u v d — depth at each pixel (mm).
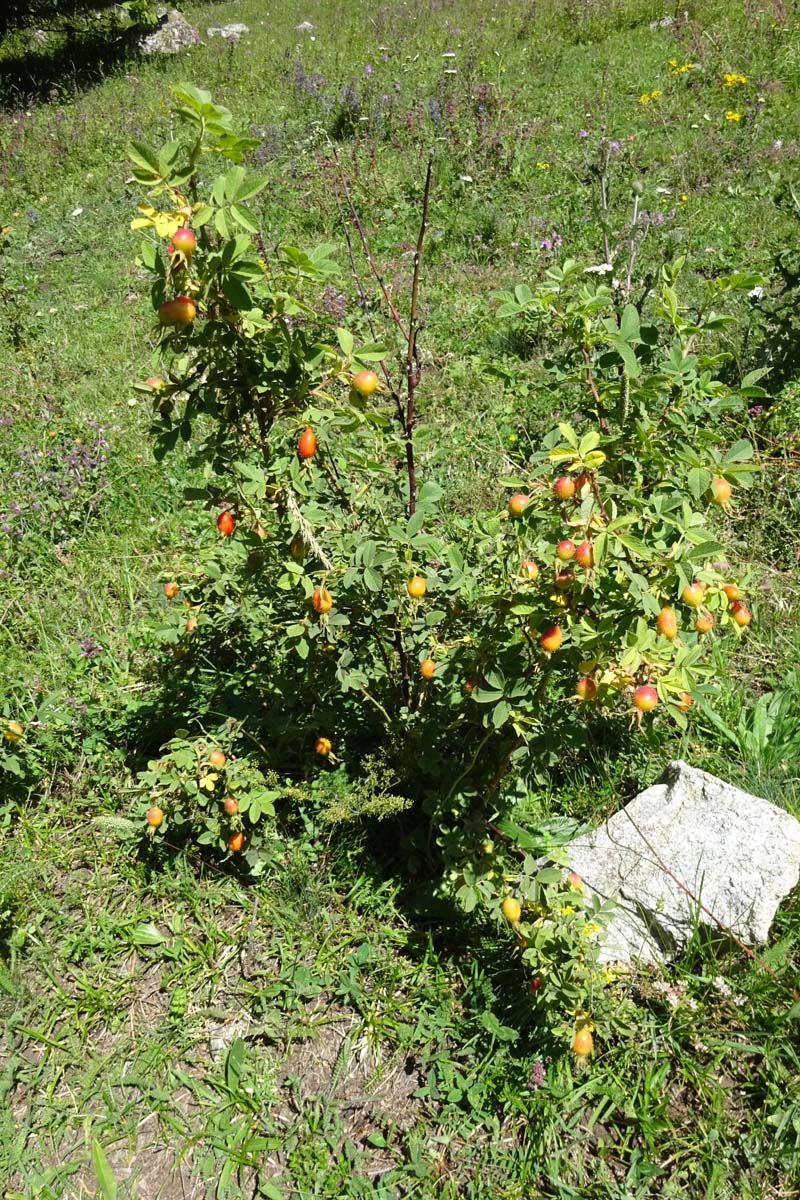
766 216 7043
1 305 7633
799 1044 2535
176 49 16453
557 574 2248
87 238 9320
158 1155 2521
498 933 2861
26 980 2928
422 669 2846
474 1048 2631
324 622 2693
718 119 8875
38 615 4305
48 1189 2445
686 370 2518
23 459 5367
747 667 3660
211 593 3545
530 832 3082
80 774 3584
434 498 2859
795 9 11039
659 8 12523
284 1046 2727
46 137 12367
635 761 3336
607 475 2561
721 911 2742
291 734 3162
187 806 3045
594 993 2557
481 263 7309
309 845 3139
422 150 9227
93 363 6695
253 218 2201
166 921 3080
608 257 5355
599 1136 2451
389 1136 2516
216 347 2482
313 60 13625
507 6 14680
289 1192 2410
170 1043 2750
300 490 2611
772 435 4754
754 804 2906
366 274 7156
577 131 9203
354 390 2471
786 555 4129
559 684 2609
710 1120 2412
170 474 5289
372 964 2861
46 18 18156
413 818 3174
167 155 2213
